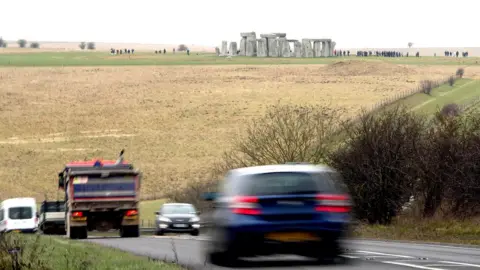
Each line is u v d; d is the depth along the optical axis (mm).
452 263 34281
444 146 75500
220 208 32906
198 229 87188
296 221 31312
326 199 31750
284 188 31750
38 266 30969
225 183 33625
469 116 79312
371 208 81375
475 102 186625
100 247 46594
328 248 31688
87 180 74438
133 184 75250
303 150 105312
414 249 45156
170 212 88062
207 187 121500
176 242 59875
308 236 31312
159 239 68625
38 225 104562
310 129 104688
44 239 57656
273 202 31484
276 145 107688
